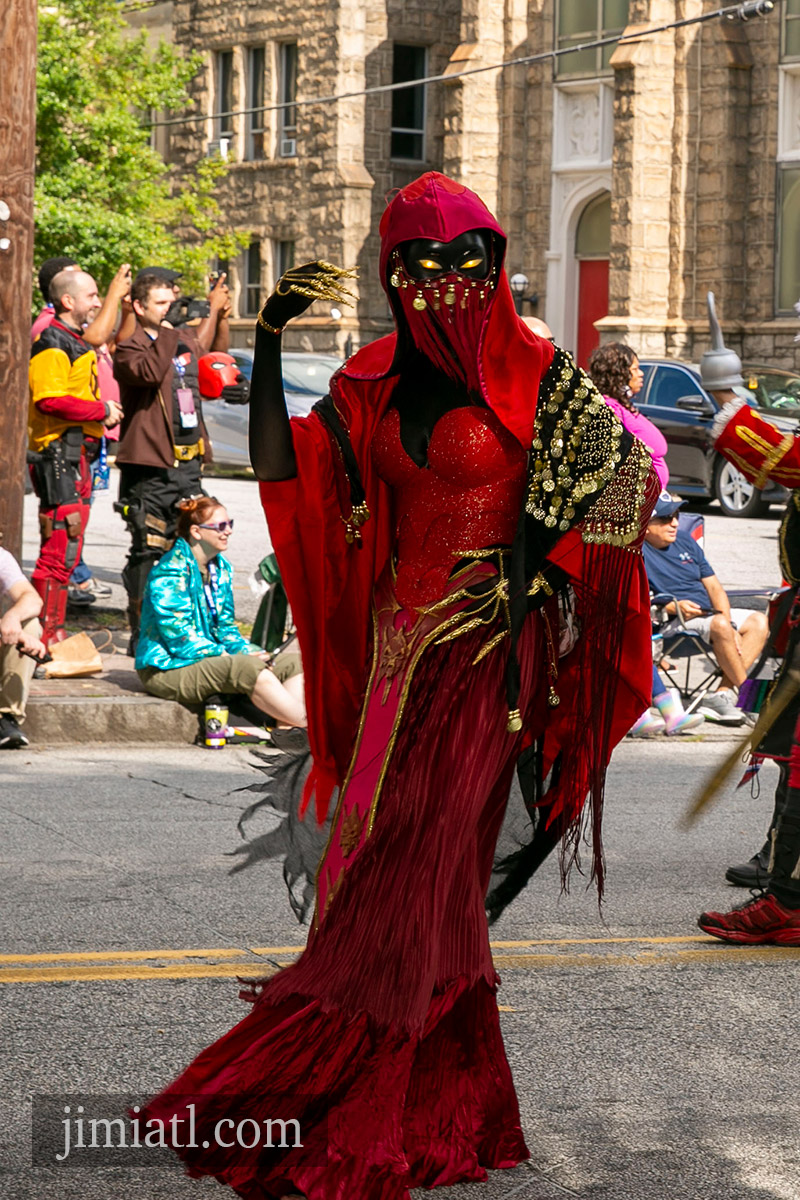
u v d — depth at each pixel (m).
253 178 52.12
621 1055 6.09
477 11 47.22
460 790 4.63
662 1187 4.91
